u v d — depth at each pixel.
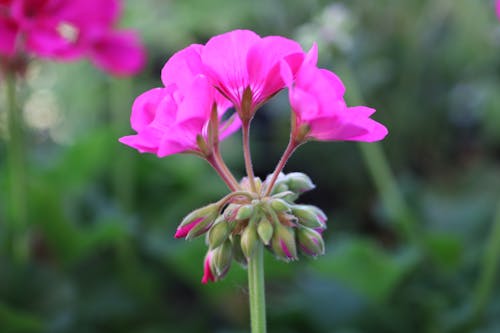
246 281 0.58
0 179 0.63
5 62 0.54
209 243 0.34
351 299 0.61
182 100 0.34
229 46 0.34
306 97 0.33
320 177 1.01
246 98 0.35
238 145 0.98
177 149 0.34
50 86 0.98
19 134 0.57
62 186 0.73
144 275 0.66
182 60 0.34
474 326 0.58
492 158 1.11
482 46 1.01
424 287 0.63
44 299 0.60
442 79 1.08
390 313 0.60
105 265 0.67
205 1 0.86
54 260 0.71
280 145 1.01
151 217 0.74
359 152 0.98
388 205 0.64
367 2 1.06
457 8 1.00
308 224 0.35
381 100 1.02
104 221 0.62
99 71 0.92
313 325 0.59
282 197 0.35
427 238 0.63
